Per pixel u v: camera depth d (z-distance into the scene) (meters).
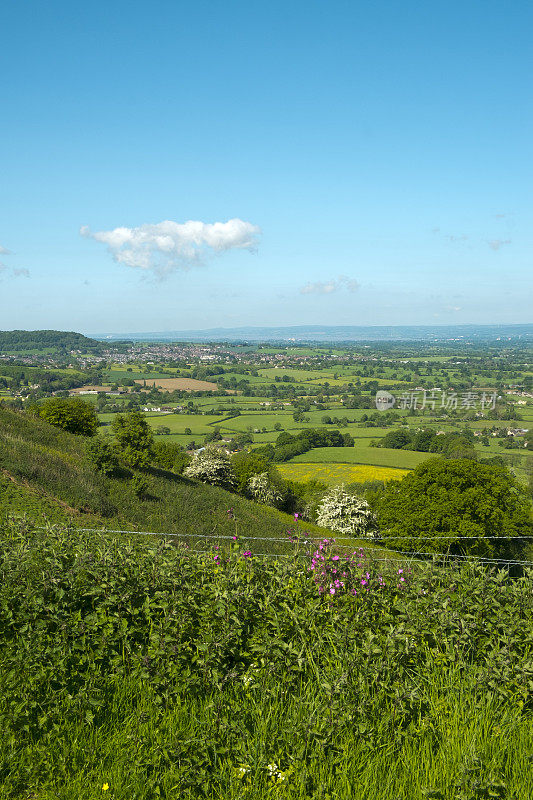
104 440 30.67
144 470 37.44
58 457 28.97
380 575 5.68
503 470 41.66
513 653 4.45
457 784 3.49
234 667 4.46
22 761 3.61
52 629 4.75
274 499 50.88
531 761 3.70
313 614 4.92
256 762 3.59
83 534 6.80
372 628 4.92
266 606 4.99
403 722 4.07
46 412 42.06
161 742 3.79
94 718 4.02
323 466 88.44
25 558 5.44
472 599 5.17
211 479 47.72
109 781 3.54
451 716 4.05
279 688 4.27
